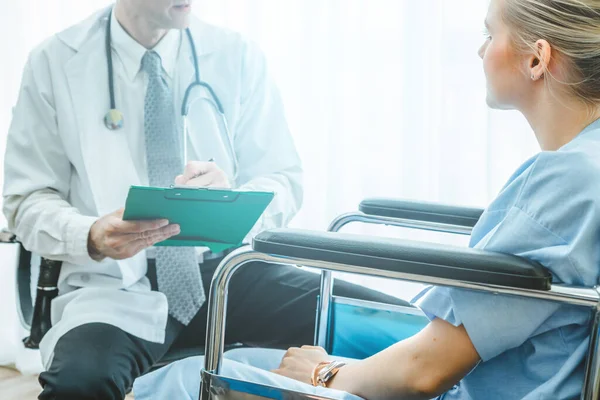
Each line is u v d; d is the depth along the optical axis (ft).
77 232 4.63
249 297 4.99
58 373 4.06
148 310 4.69
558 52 2.62
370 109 6.40
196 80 5.31
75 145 5.06
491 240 2.61
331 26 6.38
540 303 2.52
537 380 2.63
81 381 4.03
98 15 5.27
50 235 4.70
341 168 6.48
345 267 2.51
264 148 5.65
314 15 6.47
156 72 5.10
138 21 5.01
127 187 5.05
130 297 4.76
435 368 2.62
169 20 4.97
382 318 3.76
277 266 5.08
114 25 5.11
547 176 2.53
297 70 6.60
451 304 2.58
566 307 2.53
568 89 2.65
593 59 2.56
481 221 2.78
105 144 5.06
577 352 2.50
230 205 3.60
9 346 6.95
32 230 4.77
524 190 2.59
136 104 5.15
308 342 4.95
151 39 5.12
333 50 6.39
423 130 6.29
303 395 2.54
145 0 4.85
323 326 3.87
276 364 3.59
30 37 6.92
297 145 6.65
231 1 6.63
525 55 2.73
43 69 5.09
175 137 5.10
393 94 6.39
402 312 3.71
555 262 2.46
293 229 2.64
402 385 2.68
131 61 5.12
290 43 6.59
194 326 4.93
